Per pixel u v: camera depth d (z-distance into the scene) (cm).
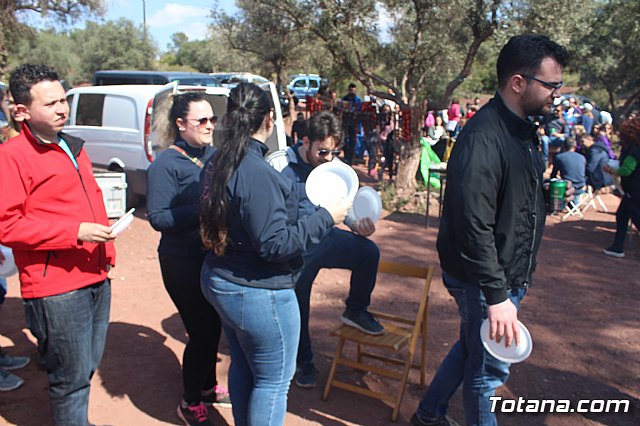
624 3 2014
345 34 962
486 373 283
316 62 1554
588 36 2102
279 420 269
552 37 883
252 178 241
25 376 396
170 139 324
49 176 271
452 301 554
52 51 4628
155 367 417
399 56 1055
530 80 251
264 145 259
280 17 1047
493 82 3791
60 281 275
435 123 1541
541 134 1414
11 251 323
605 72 2186
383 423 352
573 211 934
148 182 314
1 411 354
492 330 255
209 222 246
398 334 365
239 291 253
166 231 310
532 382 404
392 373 360
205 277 264
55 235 261
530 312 530
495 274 253
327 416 357
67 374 286
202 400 366
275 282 255
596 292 587
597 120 1833
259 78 947
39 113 262
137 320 496
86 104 950
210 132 319
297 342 271
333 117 338
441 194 866
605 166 687
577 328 496
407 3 931
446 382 325
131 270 635
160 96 735
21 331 468
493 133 254
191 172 314
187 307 324
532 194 265
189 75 1371
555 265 675
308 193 330
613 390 396
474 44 968
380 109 1302
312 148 344
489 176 251
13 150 263
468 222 252
